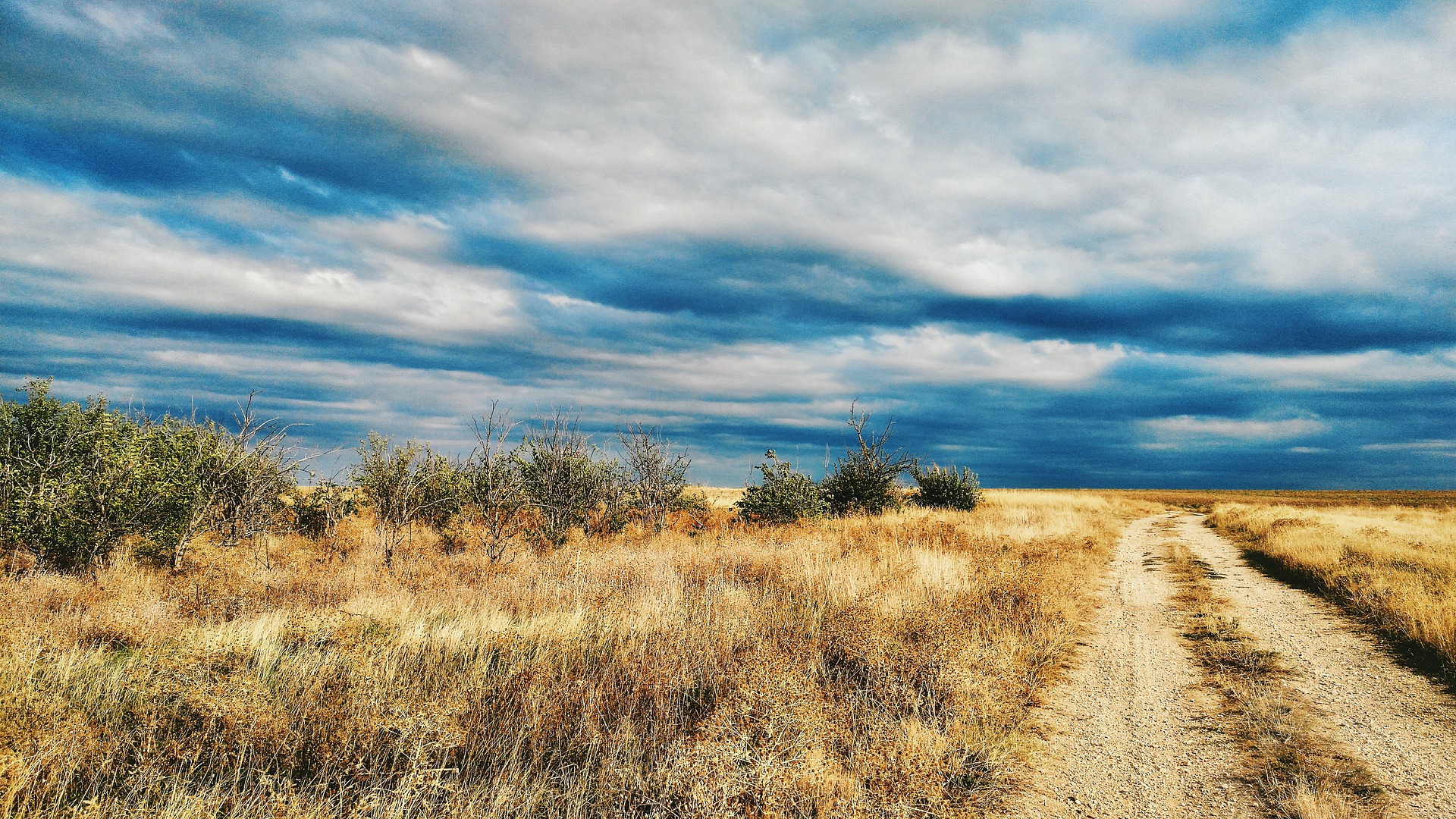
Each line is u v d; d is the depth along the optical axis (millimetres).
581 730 5059
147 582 9484
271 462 13375
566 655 6598
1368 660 8094
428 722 4480
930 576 10602
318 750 4594
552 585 10062
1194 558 17953
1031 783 4961
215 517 12461
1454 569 11805
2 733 3965
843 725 5145
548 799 4191
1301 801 4523
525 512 16078
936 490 30375
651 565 11609
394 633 6660
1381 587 10859
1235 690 7039
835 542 15336
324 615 7379
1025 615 8859
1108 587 13609
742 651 6504
